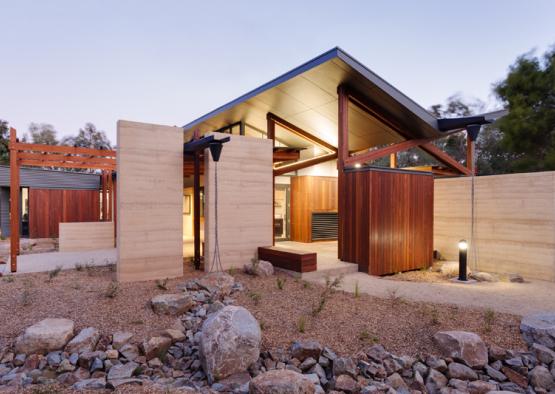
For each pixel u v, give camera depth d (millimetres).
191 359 3904
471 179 8812
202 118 11898
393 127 9617
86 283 5996
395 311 4875
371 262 7438
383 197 7680
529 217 7633
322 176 12336
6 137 23844
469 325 4363
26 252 10547
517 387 3490
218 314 3840
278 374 3125
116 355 3820
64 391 3148
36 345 3822
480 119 8109
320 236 12125
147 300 5164
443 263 9016
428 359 3752
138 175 6305
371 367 3584
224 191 7227
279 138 12688
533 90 16422
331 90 8547
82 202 15469
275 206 12180
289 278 6680
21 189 16219
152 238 6422
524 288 6387
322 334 4215
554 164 15336
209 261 7008
